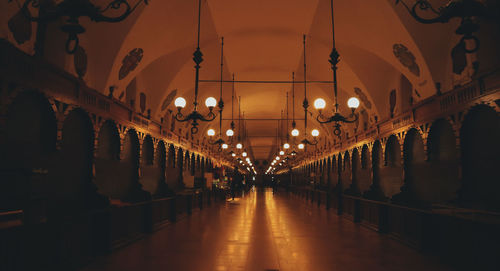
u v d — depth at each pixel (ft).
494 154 15.53
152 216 24.12
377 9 20.81
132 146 25.53
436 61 20.99
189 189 41.52
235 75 40.19
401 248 18.97
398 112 28.12
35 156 14.32
